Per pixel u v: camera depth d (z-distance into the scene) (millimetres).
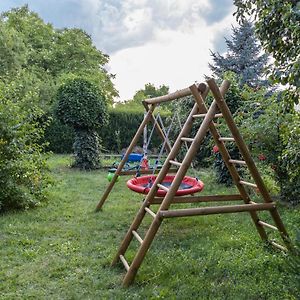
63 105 9461
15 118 5449
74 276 3139
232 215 4988
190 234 4262
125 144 14586
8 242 3930
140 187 4723
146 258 3471
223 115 3141
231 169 3721
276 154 5535
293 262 2326
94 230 4441
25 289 2900
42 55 20000
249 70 13680
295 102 2975
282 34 2803
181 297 2715
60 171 9336
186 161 3018
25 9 22641
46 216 4988
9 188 5152
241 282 2934
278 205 5516
